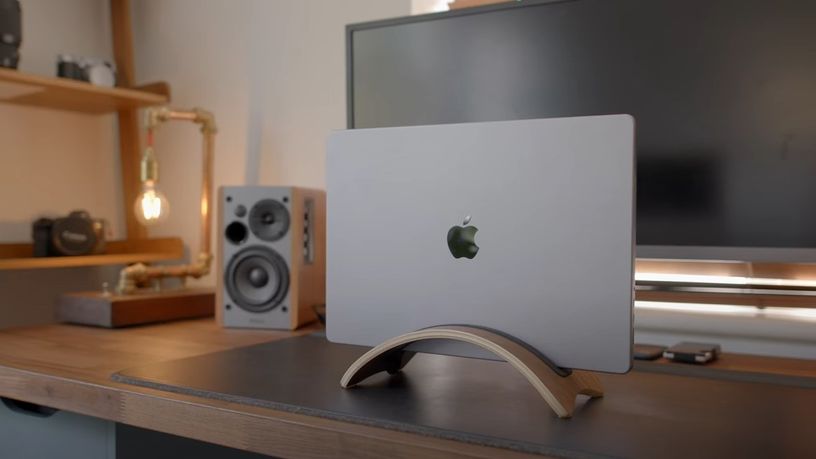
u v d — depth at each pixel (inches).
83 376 43.7
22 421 50.3
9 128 81.9
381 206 38.2
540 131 34.2
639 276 55.8
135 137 88.4
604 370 33.2
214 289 73.7
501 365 45.3
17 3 71.4
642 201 52.4
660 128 51.6
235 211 63.5
